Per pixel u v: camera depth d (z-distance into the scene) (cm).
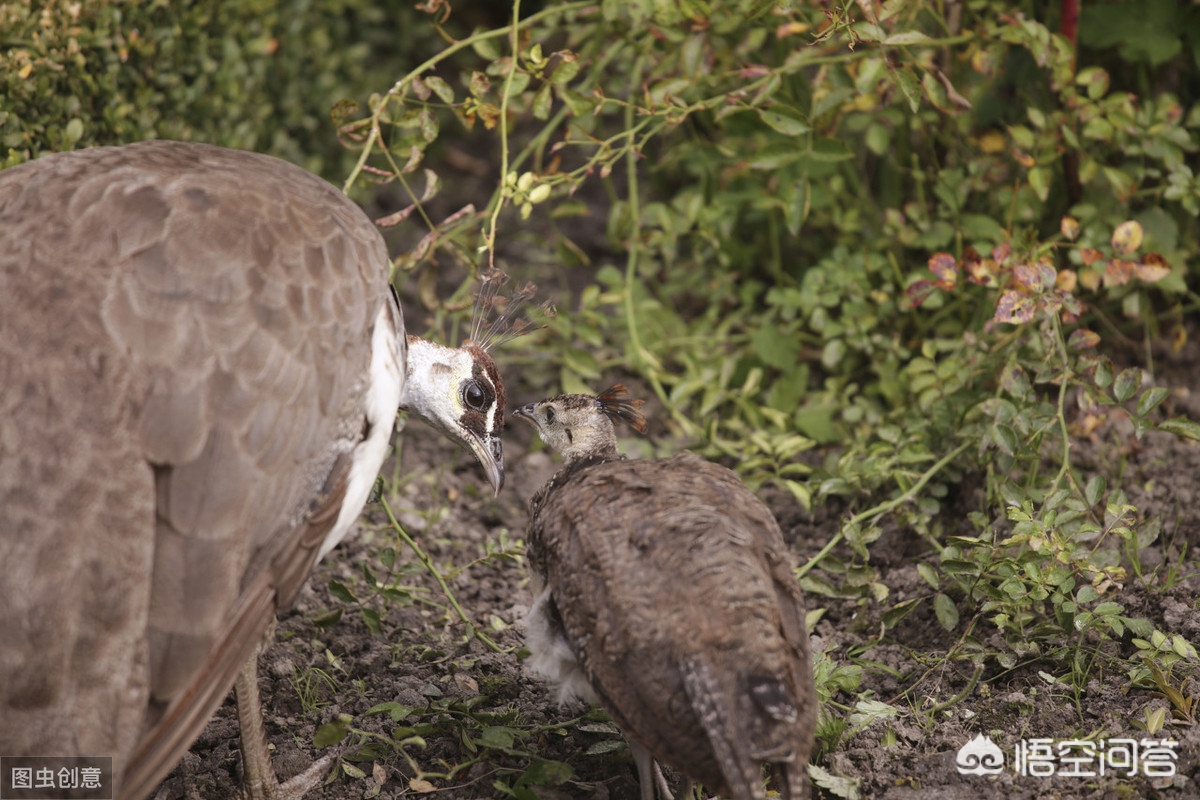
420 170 1370
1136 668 716
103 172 630
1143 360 1055
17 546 529
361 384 625
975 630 780
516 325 861
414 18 1507
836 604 839
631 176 1041
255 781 659
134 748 534
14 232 593
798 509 939
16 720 523
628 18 979
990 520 862
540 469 1021
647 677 579
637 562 598
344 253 634
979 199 1072
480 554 922
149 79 1021
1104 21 1035
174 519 548
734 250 1134
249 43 1148
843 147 934
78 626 529
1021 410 807
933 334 1070
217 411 562
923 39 800
